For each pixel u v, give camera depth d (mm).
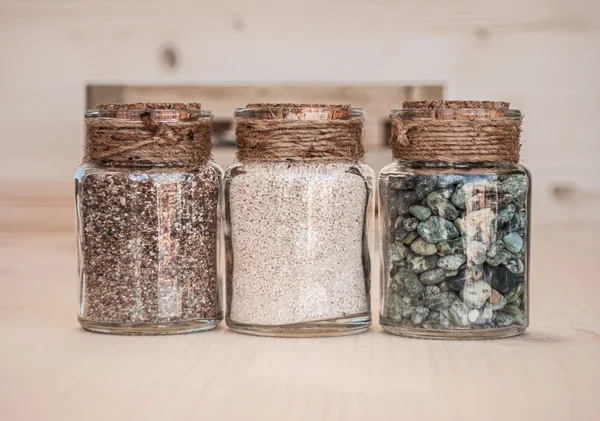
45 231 2639
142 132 1356
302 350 1272
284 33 2576
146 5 2580
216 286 1411
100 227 1372
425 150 1336
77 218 1405
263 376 1130
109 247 1369
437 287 1338
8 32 2592
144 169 1365
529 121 2609
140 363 1200
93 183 1371
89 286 1389
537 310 1590
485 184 1327
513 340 1345
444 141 1328
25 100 2609
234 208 1376
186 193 1369
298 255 1346
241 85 2588
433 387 1082
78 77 2602
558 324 1465
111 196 1361
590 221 2646
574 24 2580
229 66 2588
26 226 2637
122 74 2600
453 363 1199
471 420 961
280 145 1346
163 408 998
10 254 2328
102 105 1397
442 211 1324
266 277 1354
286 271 1349
